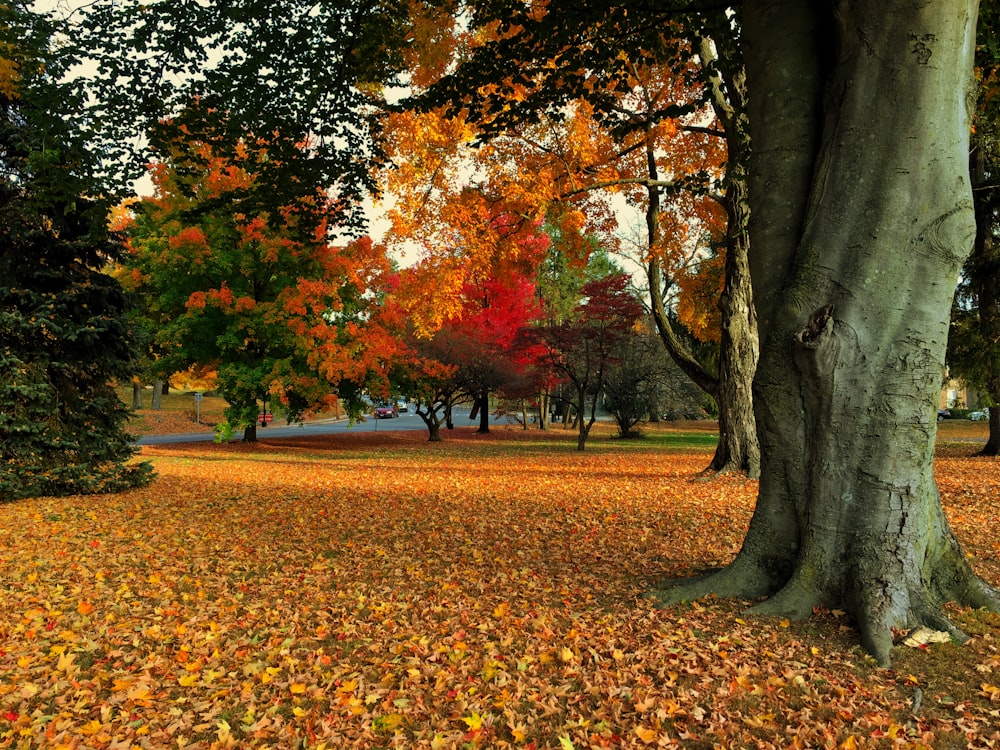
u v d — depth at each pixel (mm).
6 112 9734
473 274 13734
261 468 15750
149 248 20781
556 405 40250
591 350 22922
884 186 4012
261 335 21391
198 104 8102
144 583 5531
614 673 3576
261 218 20125
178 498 10086
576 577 5602
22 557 6125
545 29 6828
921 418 4047
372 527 8055
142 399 45469
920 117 3936
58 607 4801
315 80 8055
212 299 20328
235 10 7082
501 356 25500
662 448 23594
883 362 4047
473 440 28344
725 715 3129
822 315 4102
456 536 7496
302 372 21719
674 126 12820
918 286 4008
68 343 9898
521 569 5930
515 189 12406
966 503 9062
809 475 4328
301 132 8625
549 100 8047
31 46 7230
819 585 4207
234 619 4695
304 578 5742
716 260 16859
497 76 7574
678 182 11672
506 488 12039
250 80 7836
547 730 3066
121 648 4086
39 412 9445
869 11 3980
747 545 4727
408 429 37781
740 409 12523
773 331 4465
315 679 3676
